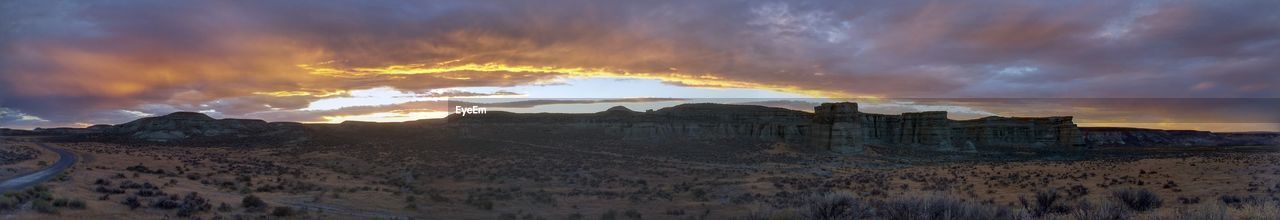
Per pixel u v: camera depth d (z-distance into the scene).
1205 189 36.19
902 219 19.86
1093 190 39.31
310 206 26.06
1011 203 32.56
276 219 23.69
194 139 106.44
